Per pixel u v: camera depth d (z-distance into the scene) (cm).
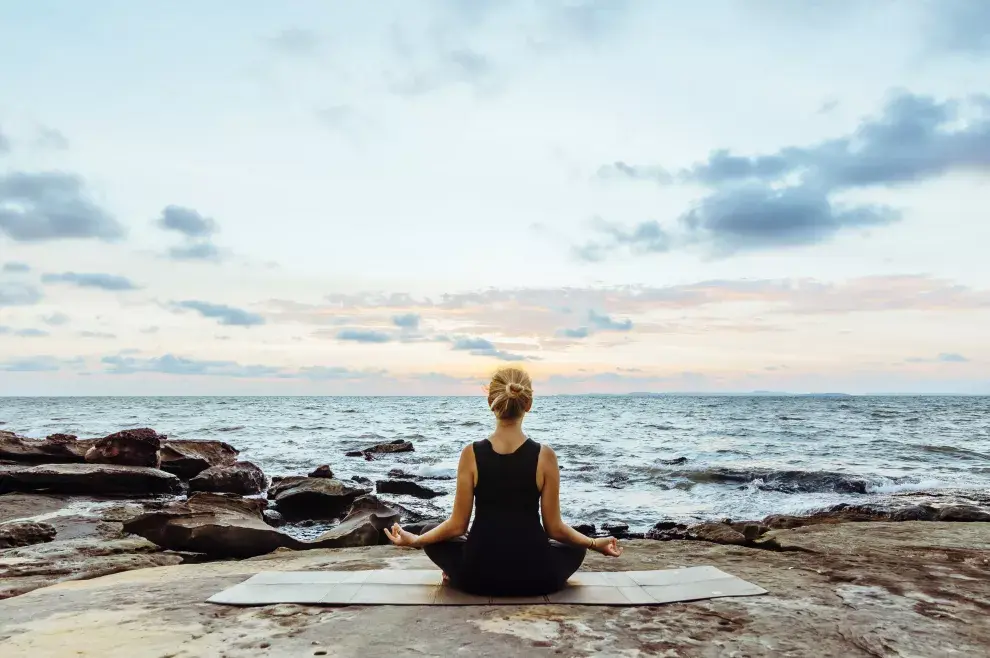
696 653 285
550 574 379
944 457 2222
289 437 3497
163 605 366
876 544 598
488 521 380
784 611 353
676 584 412
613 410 8144
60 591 406
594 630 316
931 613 351
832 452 2417
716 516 1214
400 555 664
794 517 953
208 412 7256
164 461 1727
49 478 1375
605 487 1612
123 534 786
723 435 3438
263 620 334
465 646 292
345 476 1931
